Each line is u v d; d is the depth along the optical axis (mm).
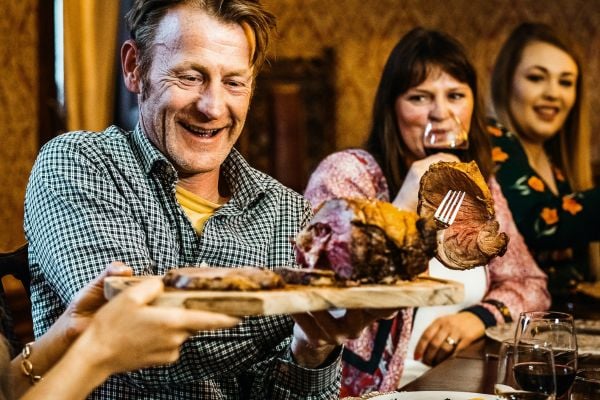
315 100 6914
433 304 1494
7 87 5395
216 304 1405
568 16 7465
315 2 7152
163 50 2002
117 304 1397
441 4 7312
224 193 2248
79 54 4672
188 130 2039
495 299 3369
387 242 1539
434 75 3186
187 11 1982
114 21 4664
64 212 1970
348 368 2967
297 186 6797
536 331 2189
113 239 1957
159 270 2045
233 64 2004
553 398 1987
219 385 2105
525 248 3639
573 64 4445
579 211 4070
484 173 3471
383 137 3268
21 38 5492
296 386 1992
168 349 1402
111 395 1988
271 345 2045
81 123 4688
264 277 1488
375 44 7250
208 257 2104
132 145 2121
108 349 1383
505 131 4211
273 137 6766
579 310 3842
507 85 4473
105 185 2021
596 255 4391
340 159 3250
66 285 1913
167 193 2080
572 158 4539
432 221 1596
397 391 2322
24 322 5059
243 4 2000
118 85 4574
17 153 5535
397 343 2984
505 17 7391
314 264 1577
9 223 5523
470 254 1830
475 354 2889
